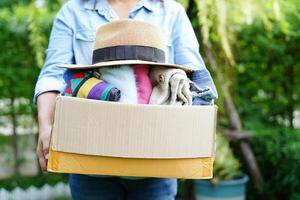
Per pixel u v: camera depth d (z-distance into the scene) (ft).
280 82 12.69
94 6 5.16
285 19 11.32
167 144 4.15
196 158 4.32
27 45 12.83
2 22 12.66
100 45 4.52
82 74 4.54
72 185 5.55
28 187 13.51
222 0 9.11
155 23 5.15
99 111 4.04
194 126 4.22
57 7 12.55
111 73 4.42
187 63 5.10
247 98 13.00
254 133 11.61
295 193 10.98
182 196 12.58
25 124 14.29
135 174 4.19
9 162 14.92
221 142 11.23
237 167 11.33
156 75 4.42
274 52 12.24
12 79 13.24
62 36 5.17
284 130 11.73
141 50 4.45
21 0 17.67
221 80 10.77
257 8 9.58
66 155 4.14
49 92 5.00
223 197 10.94
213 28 9.73
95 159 4.12
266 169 11.98
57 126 4.12
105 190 5.41
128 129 4.06
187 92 4.33
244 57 12.44
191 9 9.98
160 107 4.07
